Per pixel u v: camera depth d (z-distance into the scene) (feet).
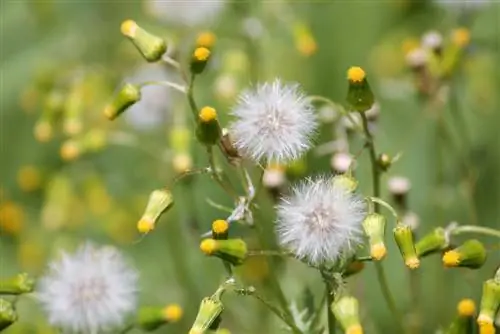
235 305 1.82
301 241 1.53
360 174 1.83
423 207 1.91
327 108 1.77
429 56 1.84
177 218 1.90
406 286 1.84
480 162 1.94
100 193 2.00
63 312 1.64
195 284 1.87
